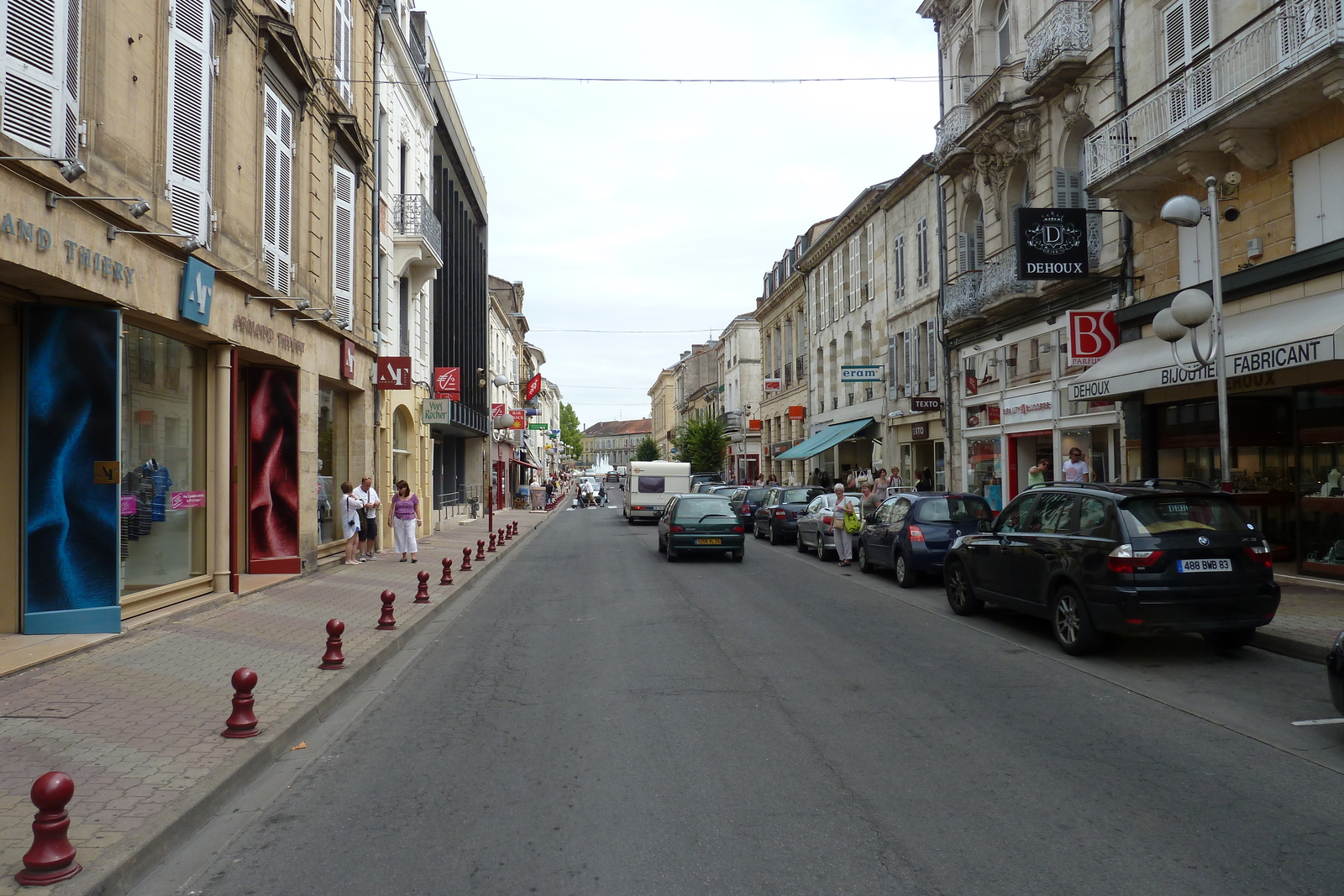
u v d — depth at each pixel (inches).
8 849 159.0
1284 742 227.0
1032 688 289.1
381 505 834.8
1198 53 543.8
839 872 154.6
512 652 364.2
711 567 693.9
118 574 362.0
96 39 338.6
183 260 405.4
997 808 183.8
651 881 152.3
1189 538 312.0
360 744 238.8
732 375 2566.4
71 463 353.7
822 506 797.9
